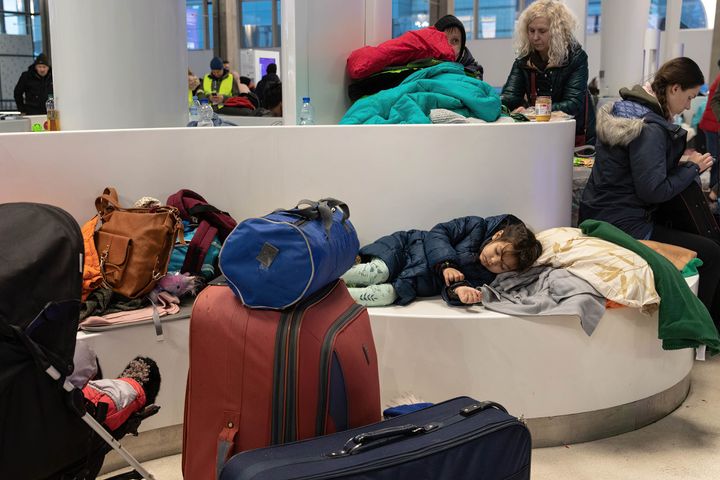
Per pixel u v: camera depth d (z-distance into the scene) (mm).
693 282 3119
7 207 1722
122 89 3270
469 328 2633
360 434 1665
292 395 1770
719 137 4457
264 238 1794
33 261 1575
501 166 3195
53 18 3252
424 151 3119
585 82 4469
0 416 1526
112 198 2854
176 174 3023
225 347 1827
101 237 2656
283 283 1786
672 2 11766
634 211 3527
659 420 3006
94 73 3232
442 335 2641
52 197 2854
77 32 3205
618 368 2799
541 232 3104
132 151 2953
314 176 3113
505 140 3180
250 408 1807
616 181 3541
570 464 2627
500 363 2662
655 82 3580
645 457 2680
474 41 13984
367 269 2824
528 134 3227
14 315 1529
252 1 15117
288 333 1781
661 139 3375
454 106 3613
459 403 1878
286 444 1667
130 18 3242
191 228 2918
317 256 1789
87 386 1918
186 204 2916
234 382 1818
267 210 3119
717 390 3330
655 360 2914
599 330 2723
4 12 12359
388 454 1576
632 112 3443
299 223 1854
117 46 3234
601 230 2984
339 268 1960
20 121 4980
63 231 1680
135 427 1970
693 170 3502
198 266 2795
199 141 3029
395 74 3908
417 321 2641
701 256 3506
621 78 8180
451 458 1611
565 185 3479
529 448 1773
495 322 2635
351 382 1794
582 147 4594
